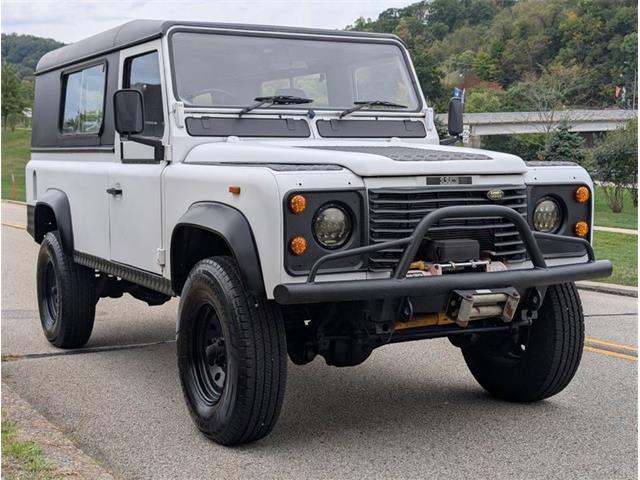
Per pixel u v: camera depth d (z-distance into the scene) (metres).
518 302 4.89
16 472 4.28
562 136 32.34
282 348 4.71
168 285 5.59
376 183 4.59
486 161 4.94
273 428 5.11
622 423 5.34
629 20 56.38
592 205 5.31
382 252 4.57
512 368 5.71
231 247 4.56
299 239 4.38
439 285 4.55
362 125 6.15
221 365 5.06
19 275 12.06
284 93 6.01
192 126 5.61
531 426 5.29
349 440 5.04
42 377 6.57
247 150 5.20
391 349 7.40
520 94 45.28
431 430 5.22
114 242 6.42
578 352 5.52
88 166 6.91
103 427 5.35
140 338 7.98
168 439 5.10
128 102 5.43
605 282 11.22
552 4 59.84
